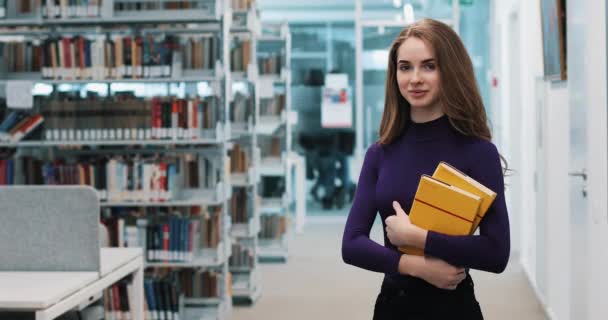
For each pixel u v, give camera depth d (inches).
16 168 202.2
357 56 396.5
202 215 201.3
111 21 195.3
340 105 402.3
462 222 67.8
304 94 406.3
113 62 195.6
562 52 163.9
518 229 300.2
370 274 265.4
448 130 72.1
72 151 213.8
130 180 193.0
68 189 108.4
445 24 72.5
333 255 304.8
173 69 195.2
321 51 404.5
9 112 203.5
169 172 192.1
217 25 214.5
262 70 292.0
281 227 292.4
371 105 401.1
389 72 75.0
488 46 363.3
